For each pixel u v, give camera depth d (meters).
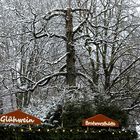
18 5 25.56
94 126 15.20
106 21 24.38
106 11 24.20
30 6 21.73
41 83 20.86
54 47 27.08
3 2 25.88
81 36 21.17
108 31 24.69
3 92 22.09
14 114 12.19
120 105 22.17
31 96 26.97
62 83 22.67
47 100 19.70
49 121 17.59
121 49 23.86
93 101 18.56
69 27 20.89
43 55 26.47
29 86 21.45
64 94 18.45
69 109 17.41
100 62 25.38
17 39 23.78
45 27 21.17
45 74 23.45
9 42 27.22
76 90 19.00
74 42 20.81
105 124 15.00
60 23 24.45
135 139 16.83
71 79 20.38
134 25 24.34
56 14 20.86
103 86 23.62
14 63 24.09
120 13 24.55
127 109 22.67
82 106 17.66
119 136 15.23
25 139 12.09
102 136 14.69
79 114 17.31
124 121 18.61
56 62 20.67
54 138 12.88
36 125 13.08
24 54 25.81
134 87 24.70
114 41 22.28
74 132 13.71
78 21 24.19
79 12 24.31
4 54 26.84
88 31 25.20
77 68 24.36
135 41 25.25
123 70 23.77
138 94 23.58
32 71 25.91
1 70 21.92
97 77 23.98
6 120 12.08
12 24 22.88
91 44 23.31
